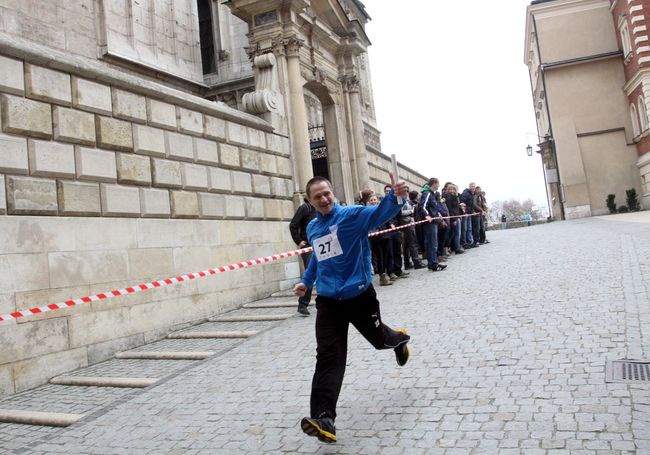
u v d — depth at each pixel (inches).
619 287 281.4
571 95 1473.9
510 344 207.8
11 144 256.4
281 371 218.7
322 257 152.2
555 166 1497.3
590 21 1470.2
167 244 350.3
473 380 174.2
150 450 153.9
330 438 131.4
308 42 599.8
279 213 492.1
